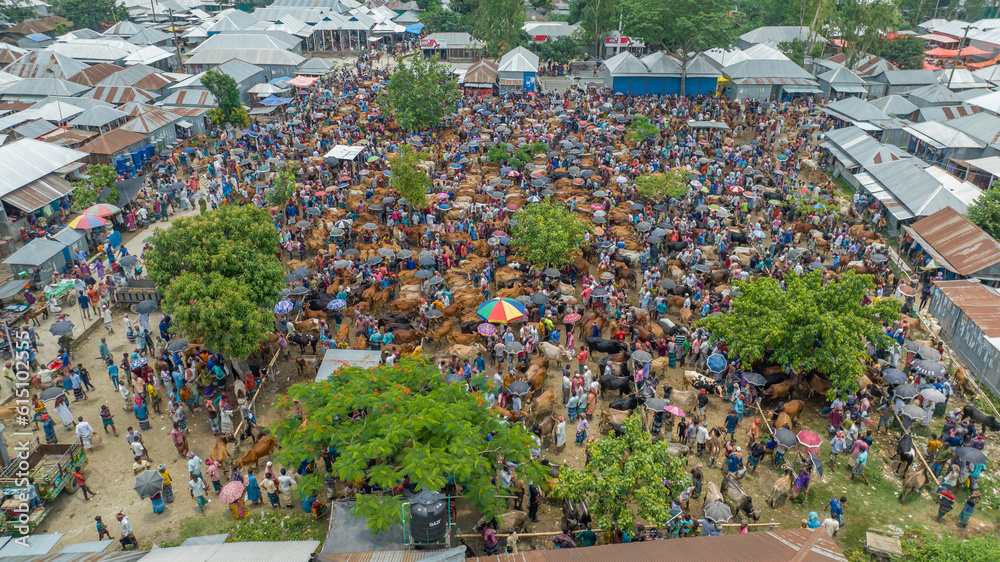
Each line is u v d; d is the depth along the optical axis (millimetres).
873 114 73438
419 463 22781
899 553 25156
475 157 66750
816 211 54031
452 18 130750
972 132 63719
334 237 48812
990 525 27281
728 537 20781
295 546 21266
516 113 80812
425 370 28719
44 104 70000
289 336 37781
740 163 64500
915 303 44906
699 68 92188
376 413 25750
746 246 50562
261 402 34469
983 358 36875
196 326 32406
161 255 35594
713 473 29859
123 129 63938
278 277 36844
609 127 74562
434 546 21156
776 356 33500
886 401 33531
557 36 116438
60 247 43562
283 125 75562
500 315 35875
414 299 41625
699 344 36750
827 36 106125
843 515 27734
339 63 112875
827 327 31812
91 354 37719
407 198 53875
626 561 19594
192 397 33406
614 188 59469
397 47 120312
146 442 31188
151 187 60000
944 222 47531
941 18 135750
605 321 40000
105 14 132125
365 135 73688
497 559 20078
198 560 20172
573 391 33000
